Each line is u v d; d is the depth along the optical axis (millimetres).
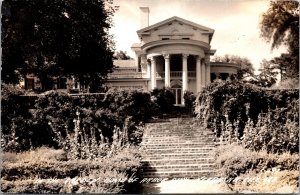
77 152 17219
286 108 21359
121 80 35344
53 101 21219
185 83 33312
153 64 34344
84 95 22016
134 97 22766
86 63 28359
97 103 22188
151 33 36312
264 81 31609
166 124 22531
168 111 26688
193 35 35844
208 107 21656
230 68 37469
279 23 24734
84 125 20609
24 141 19656
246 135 18500
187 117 24562
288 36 24375
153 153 18297
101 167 14672
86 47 27766
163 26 36094
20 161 15281
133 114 22641
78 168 14750
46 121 20547
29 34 24125
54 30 25359
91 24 27422
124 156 16094
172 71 34469
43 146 19266
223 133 20141
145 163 17016
